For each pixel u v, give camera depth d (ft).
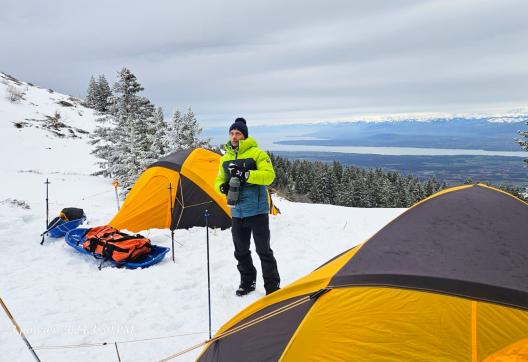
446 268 7.97
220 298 16.46
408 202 199.52
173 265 20.13
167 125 75.46
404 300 7.63
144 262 20.11
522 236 8.55
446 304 7.31
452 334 6.93
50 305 15.44
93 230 22.95
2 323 13.99
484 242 8.46
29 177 59.06
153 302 15.98
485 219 9.12
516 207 9.58
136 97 75.00
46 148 115.14
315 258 22.07
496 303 7.11
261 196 15.90
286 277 19.26
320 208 38.52
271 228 26.96
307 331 7.97
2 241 23.09
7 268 19.42
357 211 36.22
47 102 167.12
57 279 18.12
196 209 26.68
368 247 9.33
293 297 9.37
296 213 33.04
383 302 7.75
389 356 7.02
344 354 7.33
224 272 19.49
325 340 7.66
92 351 12.47
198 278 18.60
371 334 7.38
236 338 9.48
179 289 17.31
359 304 7.95
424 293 7.59
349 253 10.20
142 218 26.91
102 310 15.15
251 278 16.92
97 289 17.06
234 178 15.24
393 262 8.52
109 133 70.08
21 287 17.15
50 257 21.22
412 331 7.16
